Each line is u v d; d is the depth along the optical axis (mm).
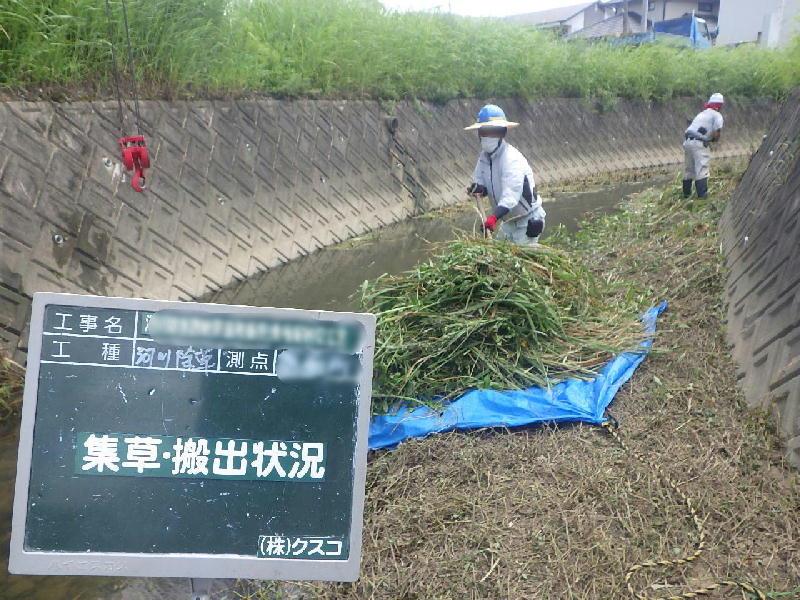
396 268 10148
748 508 3734
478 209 6840
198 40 9922
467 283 5301
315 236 11227
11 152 6789
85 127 7770
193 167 9203
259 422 2393
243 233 9773
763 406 4516
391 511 3900
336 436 2432
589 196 15984
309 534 2406
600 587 3283
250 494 2383
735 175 11227
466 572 3416
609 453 4324
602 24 35250
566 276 5871
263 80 11320
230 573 2344
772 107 24500
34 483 2285
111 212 7762
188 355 2361
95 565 2281
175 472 2348
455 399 4926
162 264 8242
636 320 6047
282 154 10984
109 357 2330
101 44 8328
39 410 2297
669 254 7988
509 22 19859
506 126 6504
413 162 14414
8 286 6285
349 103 12984
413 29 15414
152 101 8867
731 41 34000
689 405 4762
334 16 13516
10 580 3783
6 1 7383
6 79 7246
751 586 3215
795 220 5301
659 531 3631
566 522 3682
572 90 20109
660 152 22438
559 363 5156
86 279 7176
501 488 4027
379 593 3357
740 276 6281
